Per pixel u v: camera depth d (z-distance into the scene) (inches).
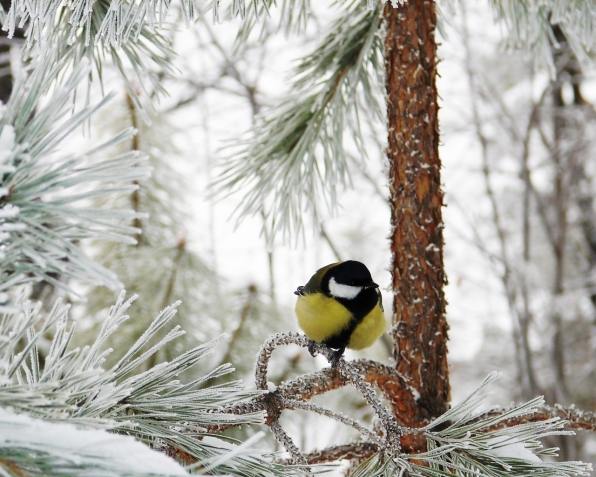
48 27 180.9
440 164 222.2
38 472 92.8
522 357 658.8
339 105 258.1
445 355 211.9
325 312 239.3
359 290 241.0
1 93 422.9
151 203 390.3
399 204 217.5
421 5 223.0
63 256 92.5
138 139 394.0
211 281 355.9
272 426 170.6
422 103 219.0
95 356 133.0
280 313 359.6
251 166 259.0
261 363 175.9
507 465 153.6
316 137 258.5
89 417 119.4
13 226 87.8
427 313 210.8
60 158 96.1
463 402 166.4
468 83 663.1
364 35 257.9
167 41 206.4
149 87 382.3
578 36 270.2
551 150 689.6
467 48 626.5
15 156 92.5
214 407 145.1
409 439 195.9
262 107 623.8
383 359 493.7
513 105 698.8
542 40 273.6
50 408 113.7
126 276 347.9
